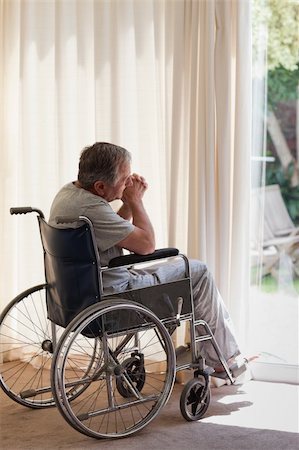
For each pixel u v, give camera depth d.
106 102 4.42
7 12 4.67
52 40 4.59
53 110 4.62
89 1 4.47
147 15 4.34
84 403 3.97
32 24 4.59
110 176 3.62
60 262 3.56
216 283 4.21
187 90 4.23
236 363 4.01
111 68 4.37
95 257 3.43
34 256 4.70
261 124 4.29
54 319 3.79
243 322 4.29
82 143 4.55
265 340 4.39
